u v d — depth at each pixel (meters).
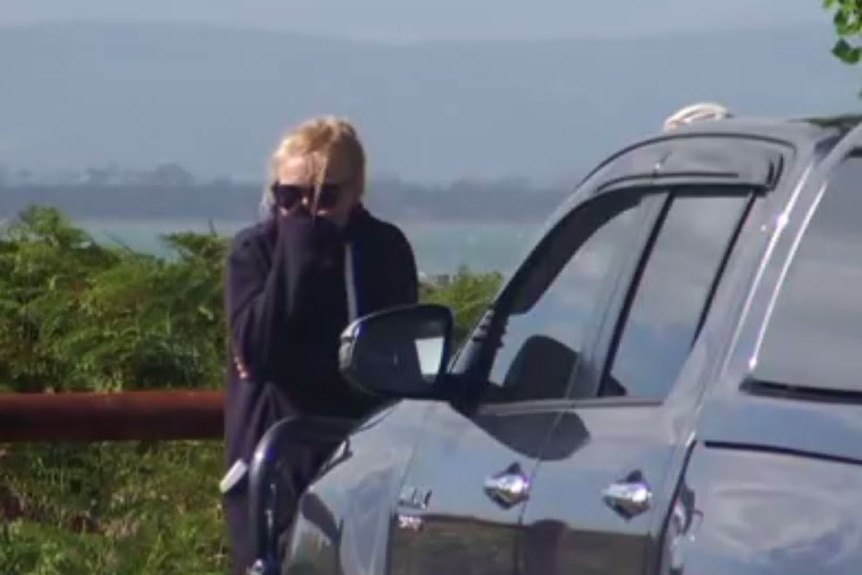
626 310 19.20
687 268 18.45
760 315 16.95
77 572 36.34
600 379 19.12
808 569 15.09
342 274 26.28
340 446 23.41
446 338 21.56
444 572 19.83
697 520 16.23
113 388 43.25
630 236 19.61
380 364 21.00
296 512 23.59
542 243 21.14
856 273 16.45
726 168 18.45
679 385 17.50
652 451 17.19
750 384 16.66
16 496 39.03
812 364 16.30
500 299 21.53
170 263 45.00
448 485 20.06
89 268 46.12
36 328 44.22
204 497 38.47
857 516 14.95
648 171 19.62
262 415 26.55
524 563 18.45
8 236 47.62
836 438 15.56
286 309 26.08
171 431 35.00
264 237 26.50
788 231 17.16
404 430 21.69
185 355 43.56
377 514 21.27
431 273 43.88
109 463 39.19
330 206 26.25
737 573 15.59
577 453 18.25
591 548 17.47
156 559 36.88
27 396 34.59
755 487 15.88
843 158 17.03
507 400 20.64
